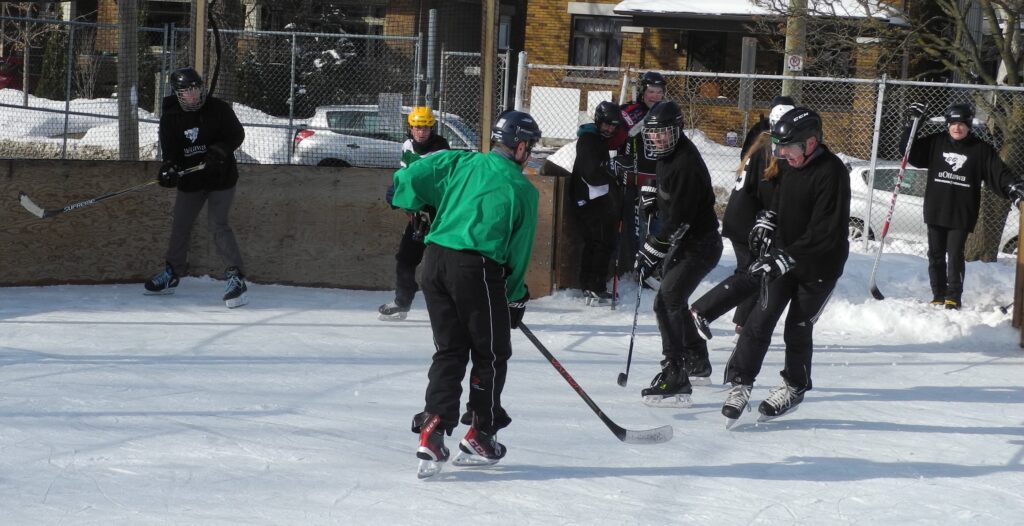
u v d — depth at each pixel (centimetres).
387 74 3030
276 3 3262
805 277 737
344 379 842
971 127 1170
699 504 595
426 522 546
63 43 3058
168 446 653
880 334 1127
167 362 869
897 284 1290
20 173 1135
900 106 2038
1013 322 1097
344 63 3055
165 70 2106
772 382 908
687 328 863
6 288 1141
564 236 1224
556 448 693
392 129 2205
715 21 3256
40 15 3306
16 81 3206
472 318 609
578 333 1065
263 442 671
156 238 1213
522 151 624
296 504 564
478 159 620
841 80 1605
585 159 1157
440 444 608
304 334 1000
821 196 716
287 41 3194
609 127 1157
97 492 568
